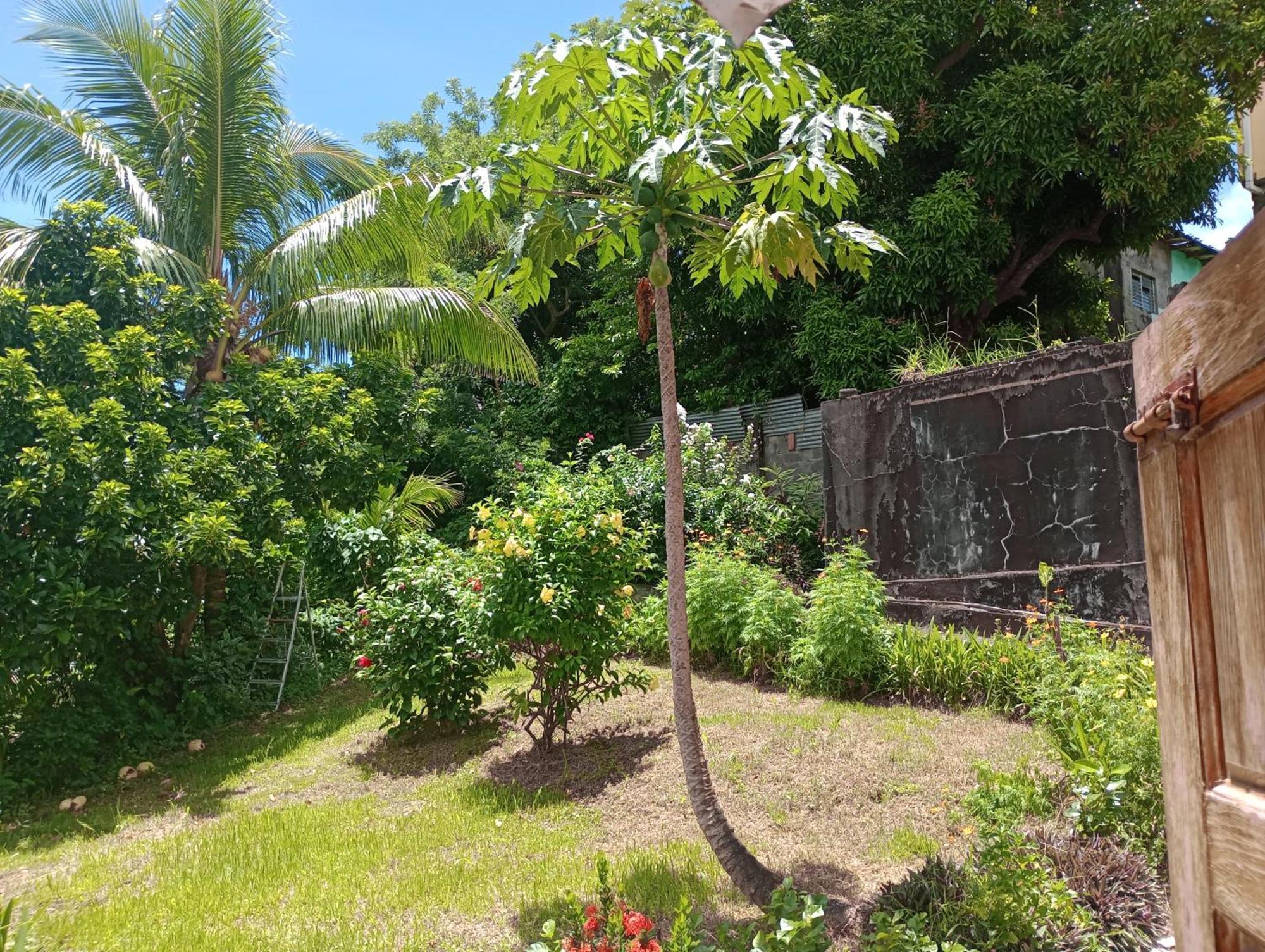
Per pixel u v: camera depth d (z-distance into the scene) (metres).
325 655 10.41
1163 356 1.38
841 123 3.36
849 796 5.09
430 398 10.23
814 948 3.06
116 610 7.18
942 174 11.38
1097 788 4.13
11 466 6.89
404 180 9.80
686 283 12.96
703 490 10.66
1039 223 12.08
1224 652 1.20
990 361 8.66
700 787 4.01
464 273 15.67
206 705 8.40
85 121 9.58
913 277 10.68
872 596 7.12
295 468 8.59
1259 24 9.12
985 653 6.59
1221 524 1.19
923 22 10.64
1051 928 3.26
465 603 6.55
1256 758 1.11
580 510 6.43
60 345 7.35
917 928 3.15
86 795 6.96
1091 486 7.09
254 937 4.06
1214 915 1.25
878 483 9.02
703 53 3.58
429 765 6.68
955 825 4.57
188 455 7.68
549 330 18.25
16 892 4.93
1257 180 4.12
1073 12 10.82
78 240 8.13
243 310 10.06
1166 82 9.66
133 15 9.48
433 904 4.29
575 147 4.09
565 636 6.11
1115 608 6.86
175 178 9.46
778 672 7.52
